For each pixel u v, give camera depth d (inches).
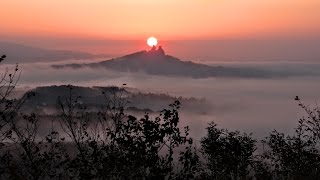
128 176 546.9
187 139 545.0
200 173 728.3
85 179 542.6
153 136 535.2
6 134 565.0
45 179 567.5
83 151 568.1
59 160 578.9
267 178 791.7
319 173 775.7
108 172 550.6
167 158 545.0
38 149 575.5
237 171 820.0
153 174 525.0
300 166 784.9
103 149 558.6
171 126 538.9
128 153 546.3
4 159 570.9
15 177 573.6
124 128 551.5
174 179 534.6
